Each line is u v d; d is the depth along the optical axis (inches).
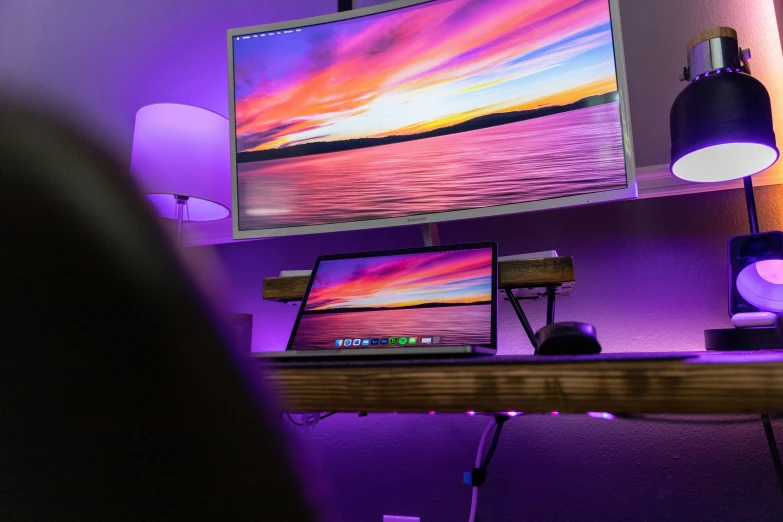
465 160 43.4
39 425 7.1
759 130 33.1
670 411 19.8
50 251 7.1
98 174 7.6
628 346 45.6
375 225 45.1
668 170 45.9
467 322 33.8
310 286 39.4
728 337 32.0
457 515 47.7
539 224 49.9
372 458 50.9
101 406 7.4
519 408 21.6
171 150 50.6
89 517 7.3
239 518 8.1
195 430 7.9
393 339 34.7
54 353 7.1
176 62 68.6
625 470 44.1
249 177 48.9
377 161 45.7
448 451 48.9
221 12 67.5
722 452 42.2
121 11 72.9
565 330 25.9
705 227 45.5
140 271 7.6
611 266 47.2
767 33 46.4
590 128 40.6
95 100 71.8
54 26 76.1
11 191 7.0
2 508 6.8
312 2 62.9
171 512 7.7
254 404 8.6
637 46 49.7
